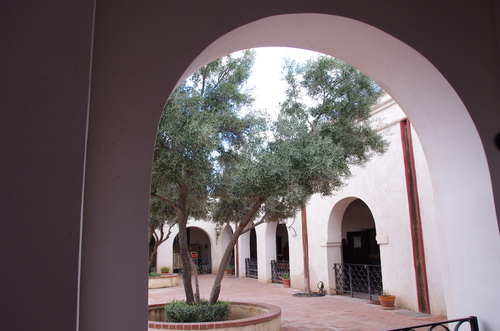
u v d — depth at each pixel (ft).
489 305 9.53
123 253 6.44
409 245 31.24
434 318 27.25
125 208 6.58
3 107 4.97
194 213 28.76
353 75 20.89
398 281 32.32
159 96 7.19
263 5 8.36
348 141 20.29
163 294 48.49
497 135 9.78
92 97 6.81
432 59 9.72
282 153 17.90
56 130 5.06
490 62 10.21
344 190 39.58
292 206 24.35
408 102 11.55
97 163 6.59
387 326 25.86
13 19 5.21
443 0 10.09
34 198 4.87
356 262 48.44
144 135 6.95
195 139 17.28
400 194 32.45
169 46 7.47
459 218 10.44
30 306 4.66
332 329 25.77
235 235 23.18
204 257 83.66
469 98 9.85
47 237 4.83
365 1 9.29
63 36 5.29
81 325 6.06
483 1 10.52
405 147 31.94
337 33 9.71
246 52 22.56
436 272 28.50
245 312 26.58
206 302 23.81
